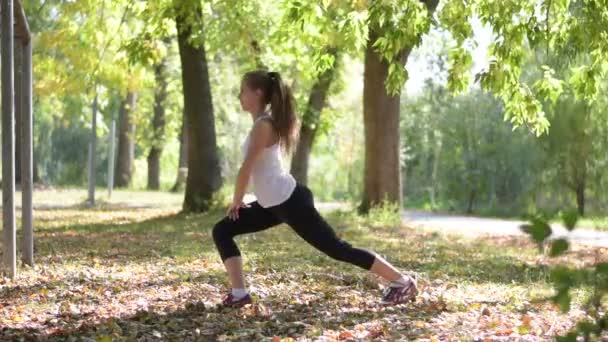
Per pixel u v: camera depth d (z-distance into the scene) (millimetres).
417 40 9789
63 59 22062
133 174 47219
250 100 6766
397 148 21609
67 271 9555
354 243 14766
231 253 6887
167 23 20000
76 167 53469
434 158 42875
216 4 20844
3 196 8773
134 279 8984
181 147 42219
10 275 8797
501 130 34844
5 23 8438
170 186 49250
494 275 10289
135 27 22031
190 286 8414
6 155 8711
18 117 31484
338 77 29141
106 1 21094
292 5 10039
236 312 6777
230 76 36281
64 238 14266
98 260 10922
